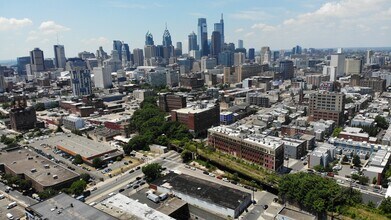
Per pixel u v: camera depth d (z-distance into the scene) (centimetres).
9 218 18438
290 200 19688
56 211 16312
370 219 17075
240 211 19162
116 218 15600
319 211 17888
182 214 18938
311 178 19838
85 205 16938
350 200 18800
